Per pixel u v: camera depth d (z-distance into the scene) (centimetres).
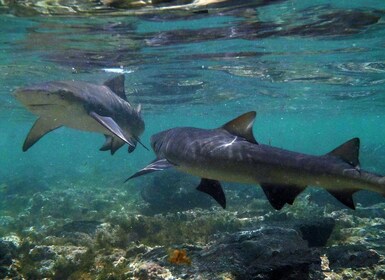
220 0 964
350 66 1830
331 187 480
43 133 982
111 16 1067
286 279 629
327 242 1033
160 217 1356
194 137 598
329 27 1218
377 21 1152
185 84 2270
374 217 1521
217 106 3503
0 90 2336
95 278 765
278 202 497
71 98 832
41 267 837
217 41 1372
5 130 5919
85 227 1264
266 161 507
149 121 5281
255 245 705
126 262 814
